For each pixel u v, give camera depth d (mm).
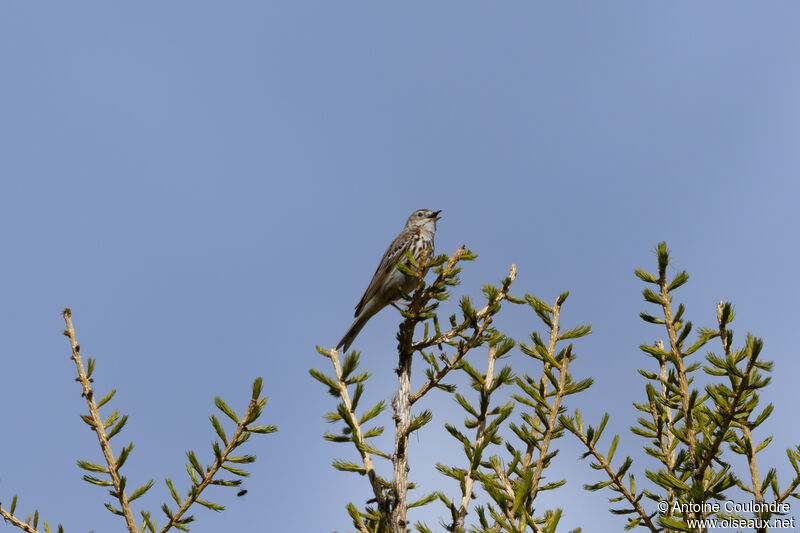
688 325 9219
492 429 8469
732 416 8188
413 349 10344
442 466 8680
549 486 9477
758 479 8406
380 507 8898
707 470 9398
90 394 9727
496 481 8672
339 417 9445
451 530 8086
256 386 9625
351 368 9258
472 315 10180
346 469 9078
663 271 9555
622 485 9188
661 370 10172
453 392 9969
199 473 9391
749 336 8141
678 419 9672
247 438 9516
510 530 7121
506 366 8945
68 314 10078
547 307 10078
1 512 9117
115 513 9250
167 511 9234
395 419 9562
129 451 9422
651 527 8867
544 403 9445
